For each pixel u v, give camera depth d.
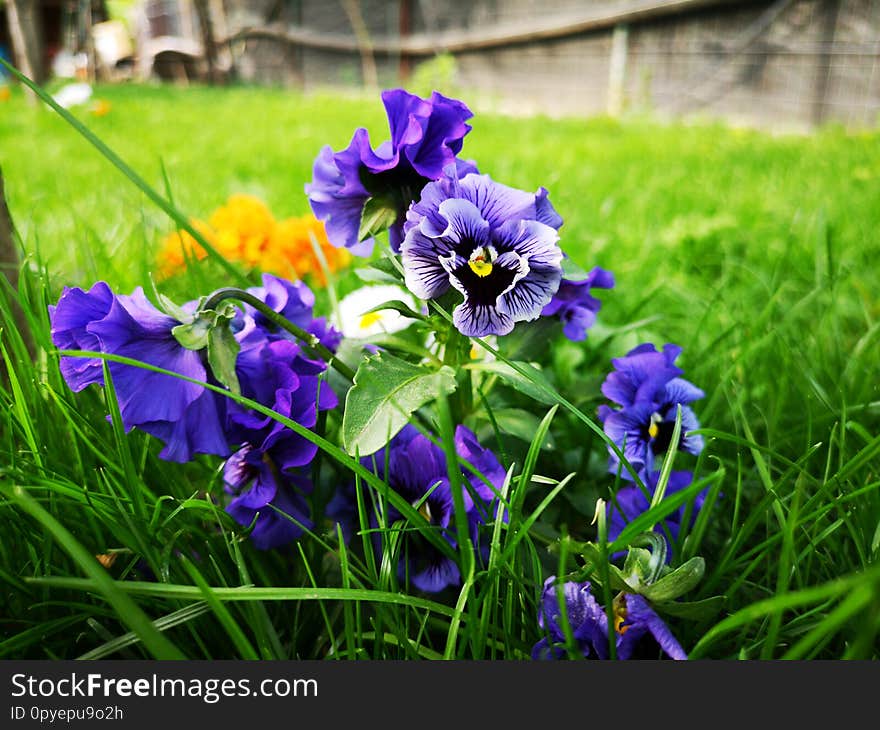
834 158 1.66
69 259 0.61
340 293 0.65
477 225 0.26
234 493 0.28
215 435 0.26
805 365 0.46
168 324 0.26
